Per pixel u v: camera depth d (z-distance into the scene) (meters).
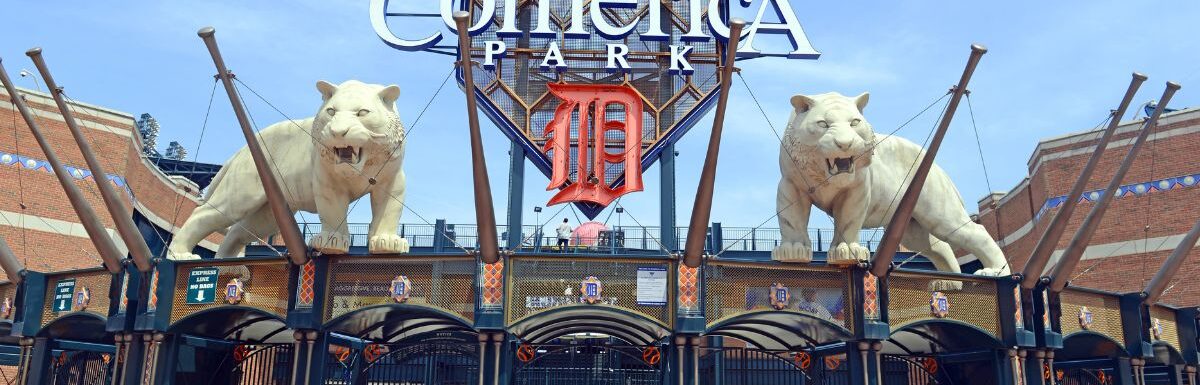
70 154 29.50
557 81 24.03
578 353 24.70
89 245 29.66
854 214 19.47
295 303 17.98
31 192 28.41
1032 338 19.31
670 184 23.16
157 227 33.34
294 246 17.75
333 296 18.12
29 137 28.77
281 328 22.75
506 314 17.34
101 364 22.31
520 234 22.66
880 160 21.98
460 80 23.91
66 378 21.66
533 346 20.64
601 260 17.77
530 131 23.59
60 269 28.64
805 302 18.41
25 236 27.97
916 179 17.28
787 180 20.03
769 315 18.14
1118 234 29.62
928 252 23.25
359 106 18.33
